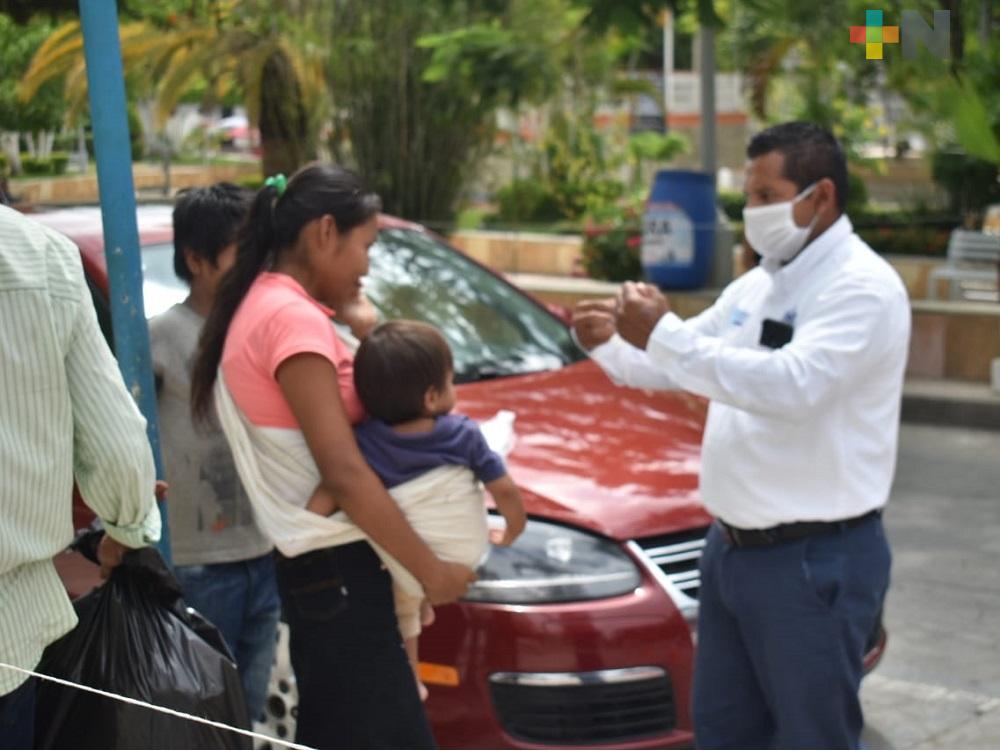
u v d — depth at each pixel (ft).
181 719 9.93
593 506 15.49
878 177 53.62
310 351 11.45
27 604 9.00
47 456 8.82
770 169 11.96
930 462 30.48
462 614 14.61
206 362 12.12
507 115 51.42
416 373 11.66
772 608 11.96
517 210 54.75
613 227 46.93
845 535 11.91
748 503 11.96
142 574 10.34
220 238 13.52
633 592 14.90
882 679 18.76
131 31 32.91
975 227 48.01
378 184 46.03
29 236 8.84
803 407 11.44
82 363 9.04
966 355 36.01
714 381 11.52
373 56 44.70
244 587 13.74
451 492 11.84
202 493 13.42
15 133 25.21
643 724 14.71
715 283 41.73
